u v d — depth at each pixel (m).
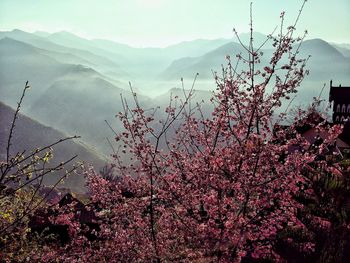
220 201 9.53
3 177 5.62
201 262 10.24
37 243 12.97
